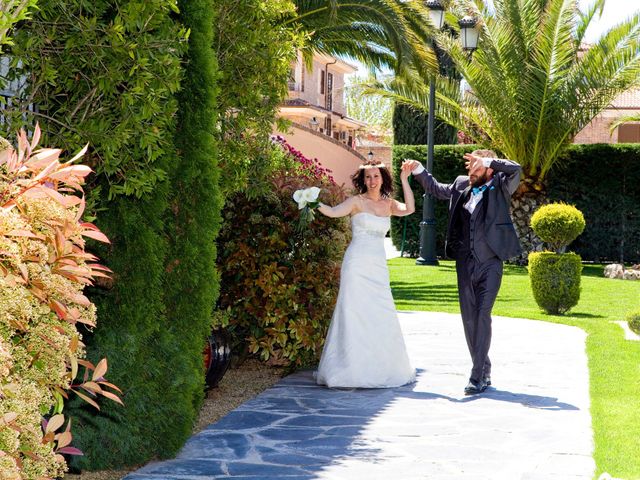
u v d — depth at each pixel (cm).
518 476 538
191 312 591
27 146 342
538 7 2238
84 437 534
